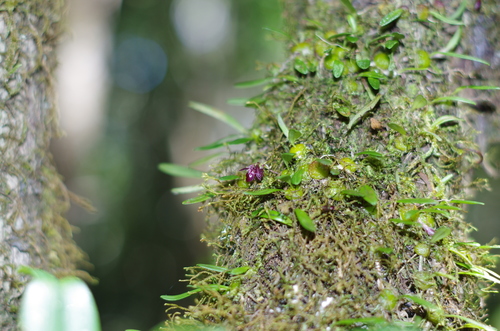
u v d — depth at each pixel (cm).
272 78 72
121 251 262
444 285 67
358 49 70
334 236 66
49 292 65
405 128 69
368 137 69
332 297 65
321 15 73
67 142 177
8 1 71
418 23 71
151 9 313
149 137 312
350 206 67
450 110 71
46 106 76
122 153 296
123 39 319
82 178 236
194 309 67
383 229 67
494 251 89
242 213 68
